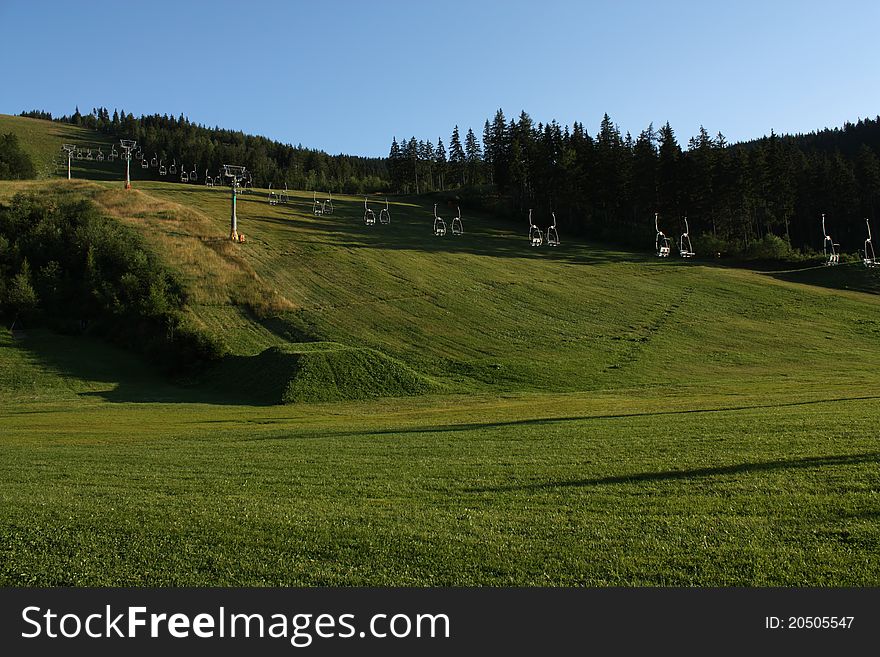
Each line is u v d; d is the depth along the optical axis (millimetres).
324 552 11688
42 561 11602
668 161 124438
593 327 69562
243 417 38000
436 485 16312
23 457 22375
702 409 30953
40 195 92188
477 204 154250
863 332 67812
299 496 15586
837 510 12617
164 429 31688
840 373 50469
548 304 77812
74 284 69812
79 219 79438
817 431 20547
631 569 10594
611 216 134750
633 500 14125
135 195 100625
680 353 60344
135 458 21781
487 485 16078
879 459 16109
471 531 12469
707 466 16734
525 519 13094
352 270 86688
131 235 80875
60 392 51906
